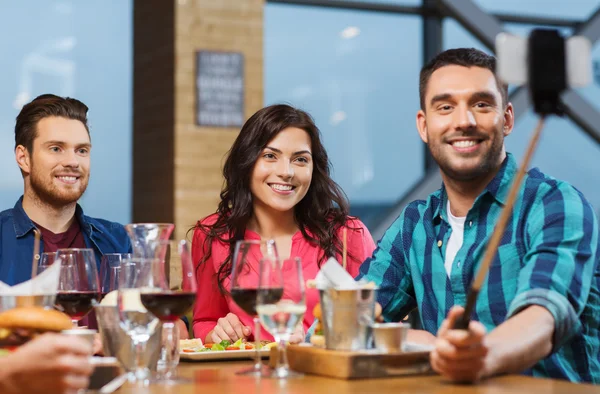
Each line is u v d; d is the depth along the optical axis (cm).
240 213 287
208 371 180
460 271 212
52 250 282
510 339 161
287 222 294
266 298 165
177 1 570
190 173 571
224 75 585
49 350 133
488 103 206
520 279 184
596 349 200
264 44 602
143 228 174
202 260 287
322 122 641
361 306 170
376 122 654
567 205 196
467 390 148
